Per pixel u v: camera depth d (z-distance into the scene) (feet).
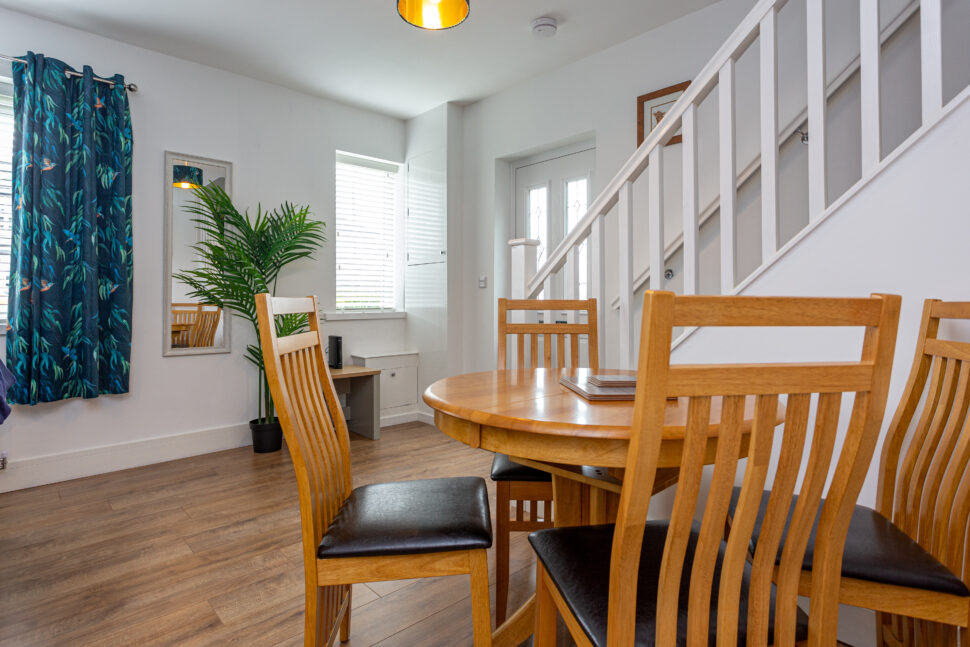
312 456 4.01
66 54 9.64
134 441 10.41
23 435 9.23
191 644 4.94
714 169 9.26
